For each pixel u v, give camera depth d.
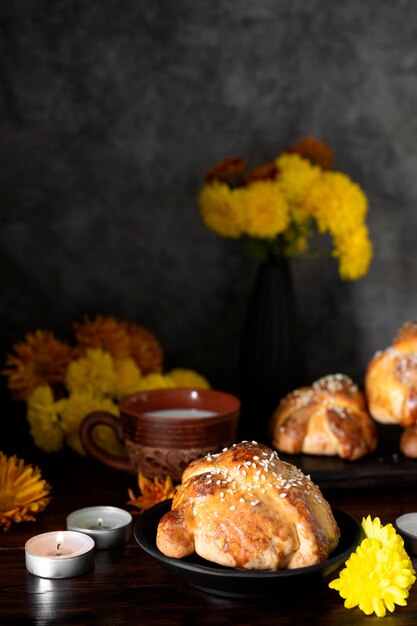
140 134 1.20
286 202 1.09
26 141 1.18
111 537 0.85
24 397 1.08
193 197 1.21
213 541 0.76
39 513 0.91
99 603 0.79
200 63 1.20
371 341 1.26
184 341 1.23
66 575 0.81
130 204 1.20
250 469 0.78
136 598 0.79
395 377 1.00
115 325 1.12
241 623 0.77
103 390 1.06
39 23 1.17
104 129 1.19
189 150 1.20
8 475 0.90
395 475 0.95
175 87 1.19
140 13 1.18
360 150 1.24
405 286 1.26
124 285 1.21
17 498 0.89
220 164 1.13
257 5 1.20
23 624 0.76
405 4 1.22
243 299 1.23
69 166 1.19
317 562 0.76
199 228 1.22
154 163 1.20
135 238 1.21
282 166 1.08
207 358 1.24
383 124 1.24
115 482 0.97
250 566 0.76
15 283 1.20
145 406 0.98
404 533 0.84
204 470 0.81
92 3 1.17
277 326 1.13
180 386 1.11
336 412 0.99
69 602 0.79
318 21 1.21
